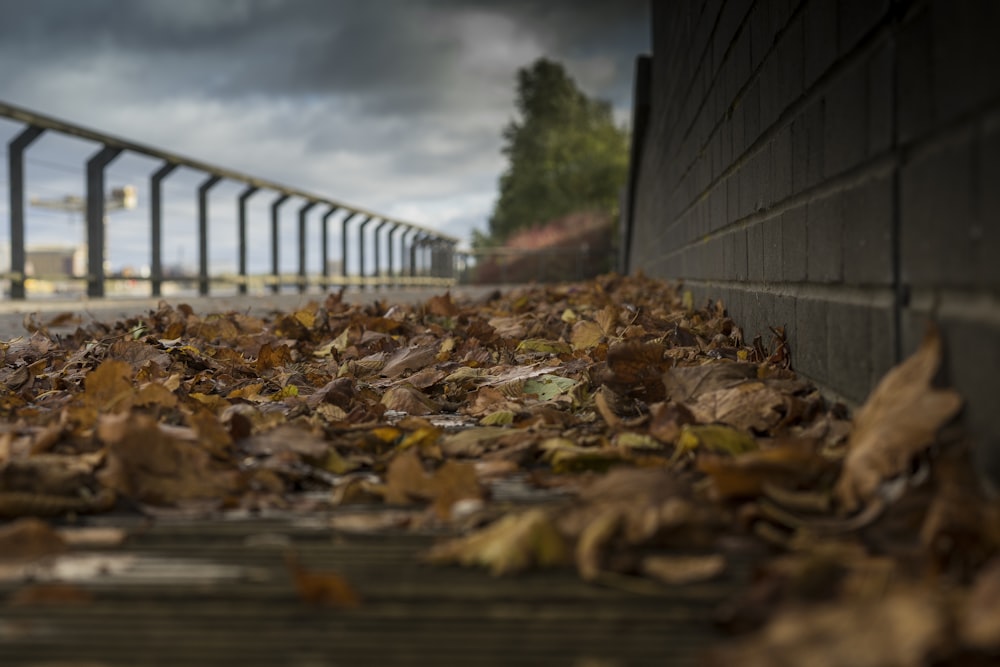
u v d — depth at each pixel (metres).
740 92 3.83
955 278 1.57
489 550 1.47
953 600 1.11
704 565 1.39
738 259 3.96
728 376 2.63
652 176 11.41
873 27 1.97
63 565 1.48
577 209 44.56
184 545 1.59
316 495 1.96
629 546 1.51
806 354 2.71
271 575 1.43
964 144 1.52
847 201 2.22
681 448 2.09
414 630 1.22
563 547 1.47
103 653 1.15
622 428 2.40
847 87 2.20
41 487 1.80
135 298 11.41
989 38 1.41
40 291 10.03
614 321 4.57
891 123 1.89
